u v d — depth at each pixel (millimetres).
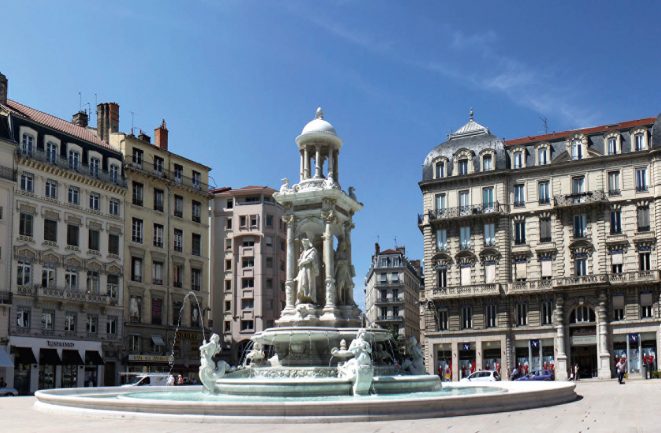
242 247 94188
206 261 80000
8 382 56906
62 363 60969
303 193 28734
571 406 23500
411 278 146625
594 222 71125
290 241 29047
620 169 70812
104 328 65938
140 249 71188
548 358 71000
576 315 70750
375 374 25766
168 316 73500
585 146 72562
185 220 77688
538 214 73688
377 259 138500
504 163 75375
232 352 91562
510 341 72500
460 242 76375
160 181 74562
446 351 75000
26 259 59906
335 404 18016
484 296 73562
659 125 69062
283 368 25297
